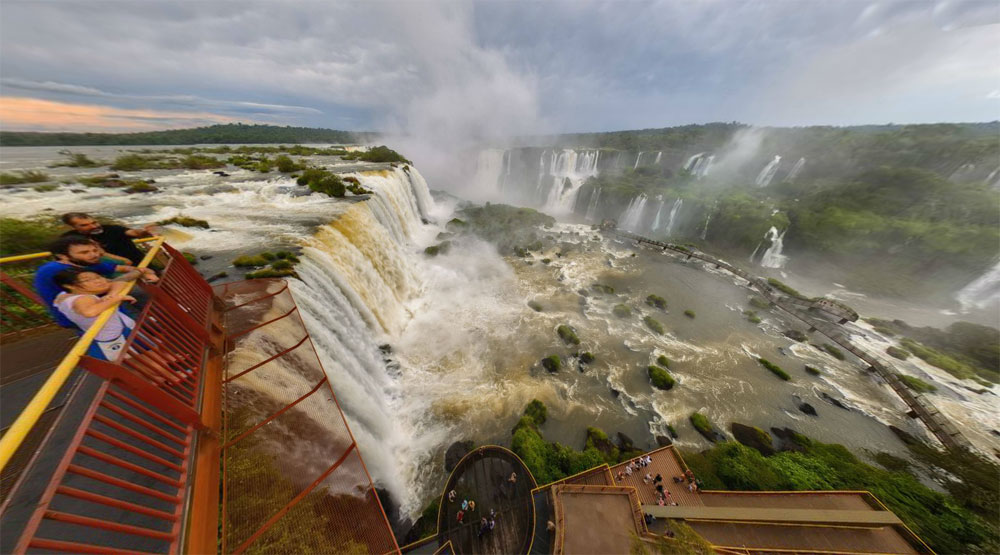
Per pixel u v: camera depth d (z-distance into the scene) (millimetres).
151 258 9203
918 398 33625
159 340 8133
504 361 34156
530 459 22781
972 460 28375
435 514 19469
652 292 51719
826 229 65688
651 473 23125
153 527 6457
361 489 14805
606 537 16828
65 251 6898
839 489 23953
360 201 43156
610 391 32531
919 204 66938
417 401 28125
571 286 50844
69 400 8047
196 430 7852
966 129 98875
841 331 45156
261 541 10992
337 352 22328
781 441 29484
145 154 84188
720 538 18750
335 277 28938
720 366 37438
